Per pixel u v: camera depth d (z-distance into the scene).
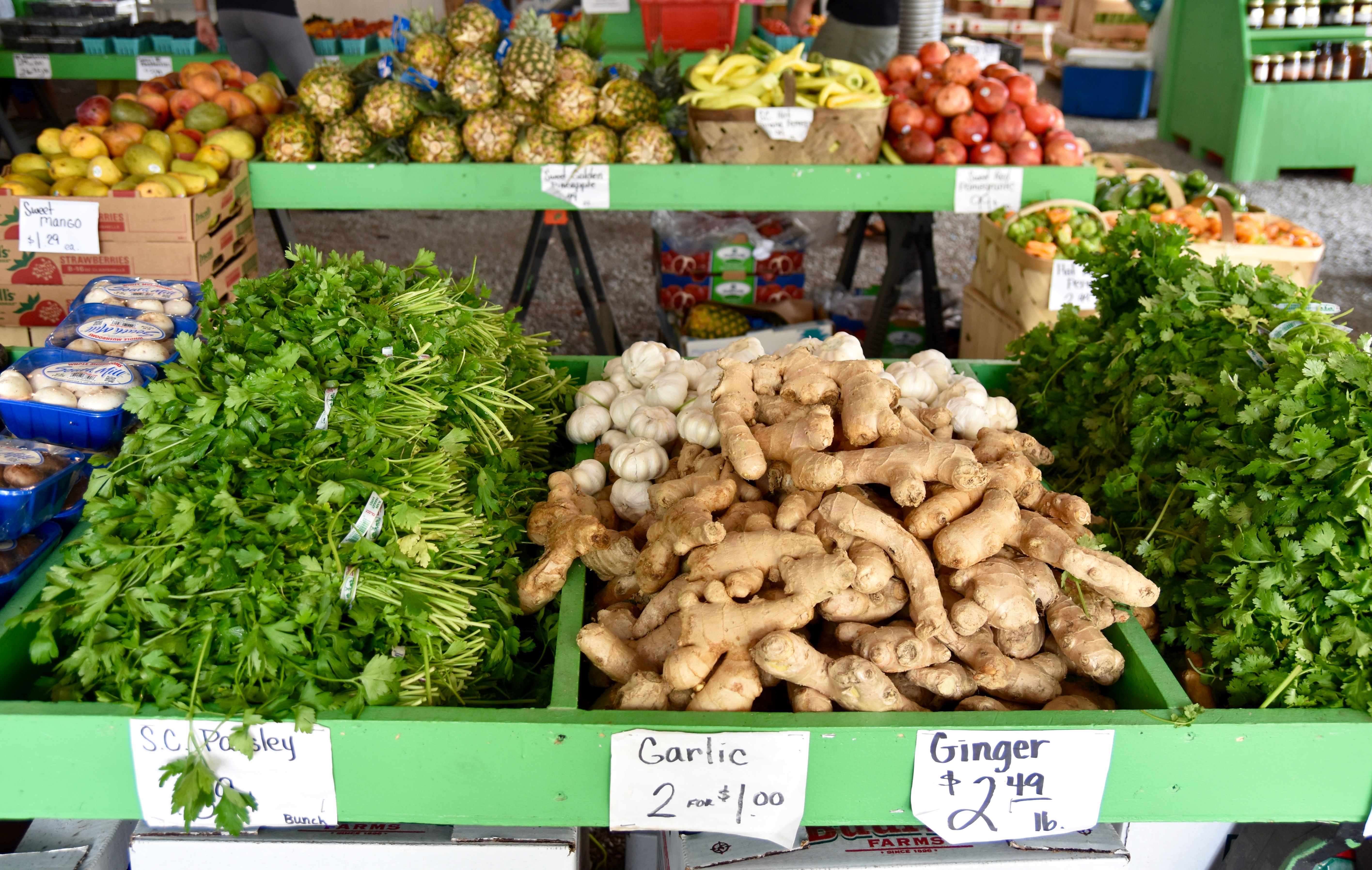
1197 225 4.23
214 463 1.61
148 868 1.56
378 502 1.62
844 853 1.56
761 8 7.75
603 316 4.54
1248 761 1.50
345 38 7.17
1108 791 1.51
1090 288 2.46
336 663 1.48
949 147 3.93
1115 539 1.91
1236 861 1.90
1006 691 1.55
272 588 1.48
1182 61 8.62
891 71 4.40
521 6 5.90
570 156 3.76
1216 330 2.00
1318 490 1.58
